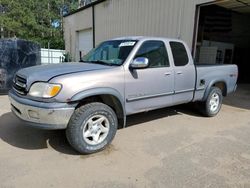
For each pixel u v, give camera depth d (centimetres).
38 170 288
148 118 516
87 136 328
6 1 2764
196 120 518
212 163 320
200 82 502
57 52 2242
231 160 330
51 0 3553
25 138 382
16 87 343
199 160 327
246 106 691
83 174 283
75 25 1817
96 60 418
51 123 296
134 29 1120
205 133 438
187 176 285
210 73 523
